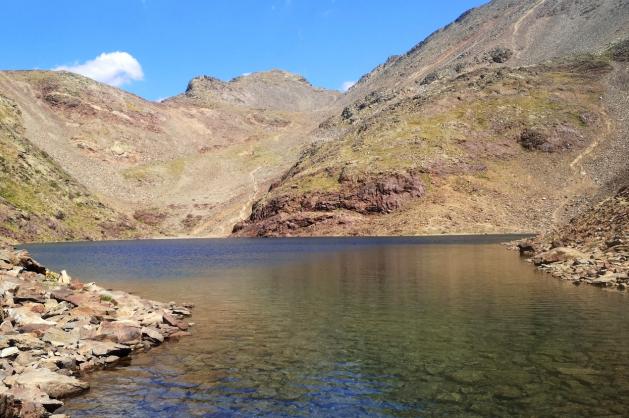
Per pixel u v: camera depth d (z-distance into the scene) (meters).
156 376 17.17
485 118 182.00
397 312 26.81
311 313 27.47
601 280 32.97
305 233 150.12
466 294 31.81
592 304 26.58
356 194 152.25
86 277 49.06
